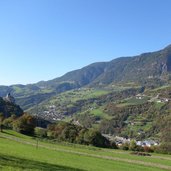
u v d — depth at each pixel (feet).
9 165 150.30
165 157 433.48
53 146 406.00
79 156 313.32
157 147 580.30
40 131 598.34
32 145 369.71
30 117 599.16
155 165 316.40
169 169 296.30
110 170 231.91
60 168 182.29
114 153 420.36
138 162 328.49
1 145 274.57
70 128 612.70
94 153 380.37
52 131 622.13
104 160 306.76
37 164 176.76
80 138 579.89
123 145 579.07
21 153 232.32
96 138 571.69
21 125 579.89
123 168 257.55
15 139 417.08
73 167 204.95
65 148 402.11
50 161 213.66
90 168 222.69
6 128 594.24
